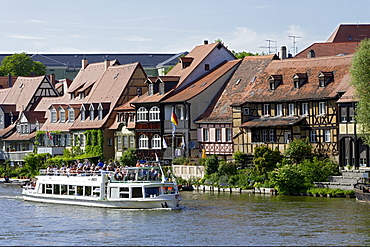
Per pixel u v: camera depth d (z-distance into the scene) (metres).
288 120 84.00
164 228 56.16
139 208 66.06
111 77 118.06
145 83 111.31
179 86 102.06
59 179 73.88
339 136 78.44
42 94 136.88
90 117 114.25
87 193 70.25
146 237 52.91
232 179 81.31
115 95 112.38
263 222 57.72
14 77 159.25
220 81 98.00
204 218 60.25
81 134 114.38
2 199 78.81
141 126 102.75
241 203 68.75
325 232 53.31
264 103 88.00
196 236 52.88
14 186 99.12
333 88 81.38
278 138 84.94
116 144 108.81
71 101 124.38
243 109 88.38
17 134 131.12
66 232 55.69
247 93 91.50
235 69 99.19
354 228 54.50
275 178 75.12
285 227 55.44
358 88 71.69
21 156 122.88
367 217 58.62
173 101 97.94
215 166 84.94
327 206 65.00
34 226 58.81
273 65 92.81
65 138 119.06
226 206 67.00
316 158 77.81
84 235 54.34
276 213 61.78
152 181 67.44
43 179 75.94
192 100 96.50
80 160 107.88
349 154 78.38
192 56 108.31
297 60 90.50
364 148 76.88
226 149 92.00
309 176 75.19
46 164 109.94
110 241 51.91
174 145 98.50
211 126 94.19
